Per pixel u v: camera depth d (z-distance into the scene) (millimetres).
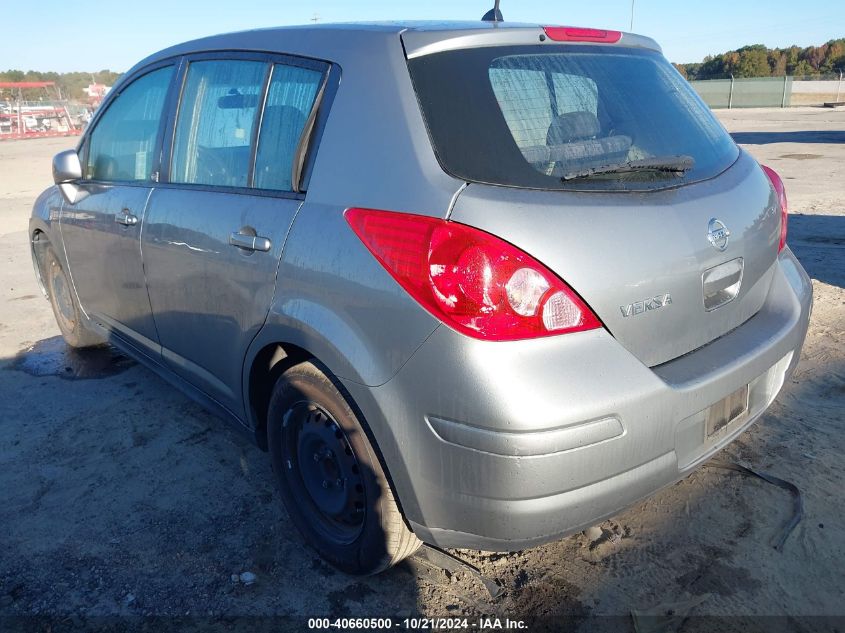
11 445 3424
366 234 2023
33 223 4457
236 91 2723
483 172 1931
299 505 2559
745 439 3209
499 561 2516
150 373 4250
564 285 1841
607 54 2494
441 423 1873
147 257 3104
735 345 2297
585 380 1827
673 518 2693
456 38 2150
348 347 2053
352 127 2188
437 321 1841
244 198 2549
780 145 16500
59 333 5047
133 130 3379
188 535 2705
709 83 40000
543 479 1805
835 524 2613
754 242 2400
